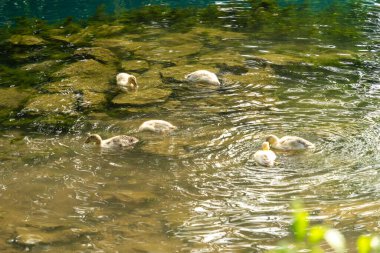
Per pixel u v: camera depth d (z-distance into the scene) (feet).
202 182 42.50
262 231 35.35
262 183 41.86
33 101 61.82
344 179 42.01
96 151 49.03
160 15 101.40
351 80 65.92
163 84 66.59
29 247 34.19
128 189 41.91
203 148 48.65
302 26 91.35
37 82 68.23
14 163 46.83
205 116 56.39
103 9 107.86
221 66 72.28
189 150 48.37
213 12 102.63
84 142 51.13
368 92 61.72
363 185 40.98
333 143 48.37
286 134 50.75
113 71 72.18
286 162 45.09
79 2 114.52
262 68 71.15
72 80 68.74
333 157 45.70
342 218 36.45
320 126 52.42
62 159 47.55
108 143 49.90
